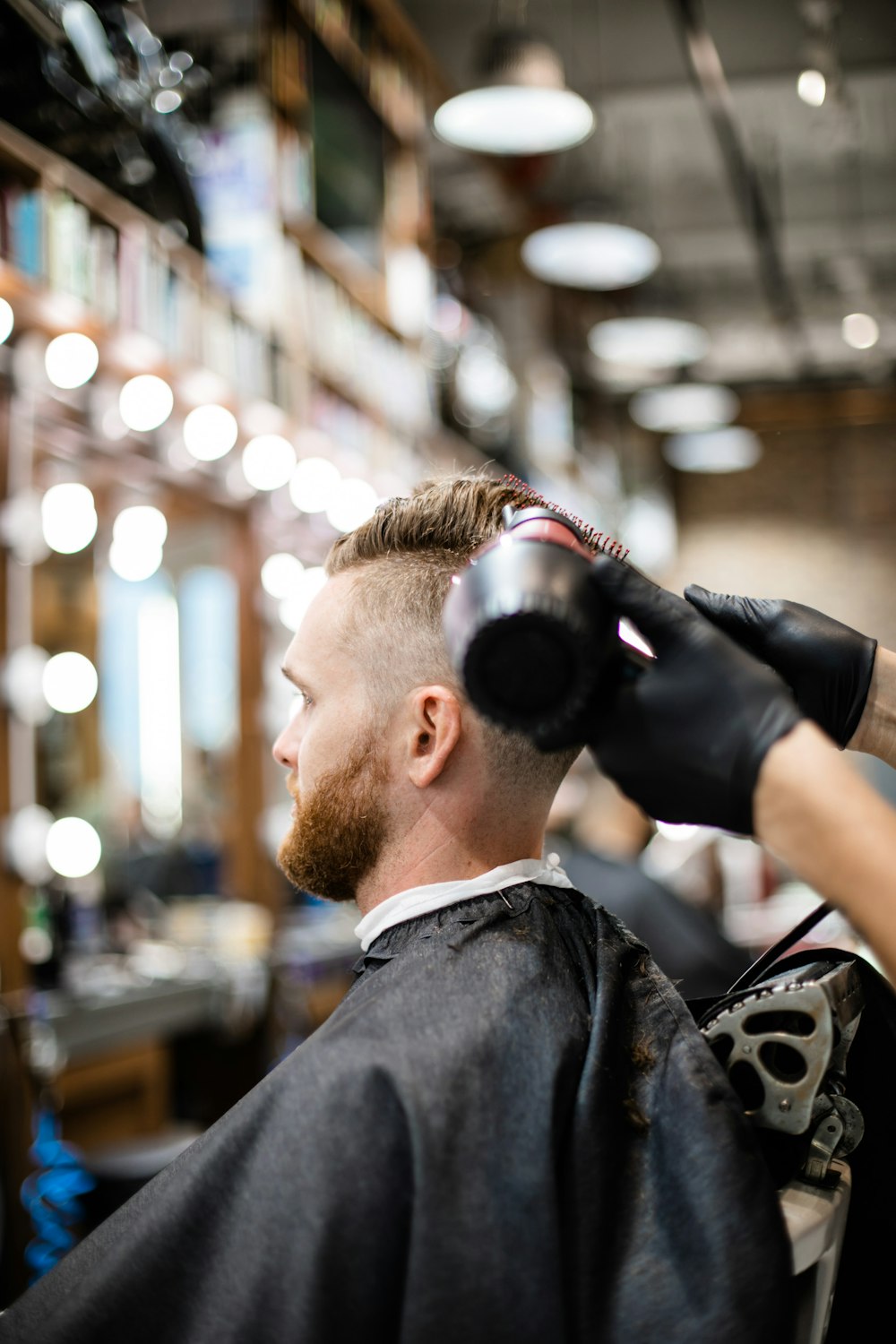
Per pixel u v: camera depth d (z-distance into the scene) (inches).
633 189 274.4
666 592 21.7
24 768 105.2
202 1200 27.0
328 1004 151.9
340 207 167.8
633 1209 26.0
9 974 100.3
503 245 246.7
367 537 33.9
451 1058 26.9
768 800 20.1
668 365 272.8
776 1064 29.1
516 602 20.1
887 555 395.2
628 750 21.1
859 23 200.2
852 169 263.0
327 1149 26.1
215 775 157.6
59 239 105.8
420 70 203.9
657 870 193.9
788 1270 24.5
